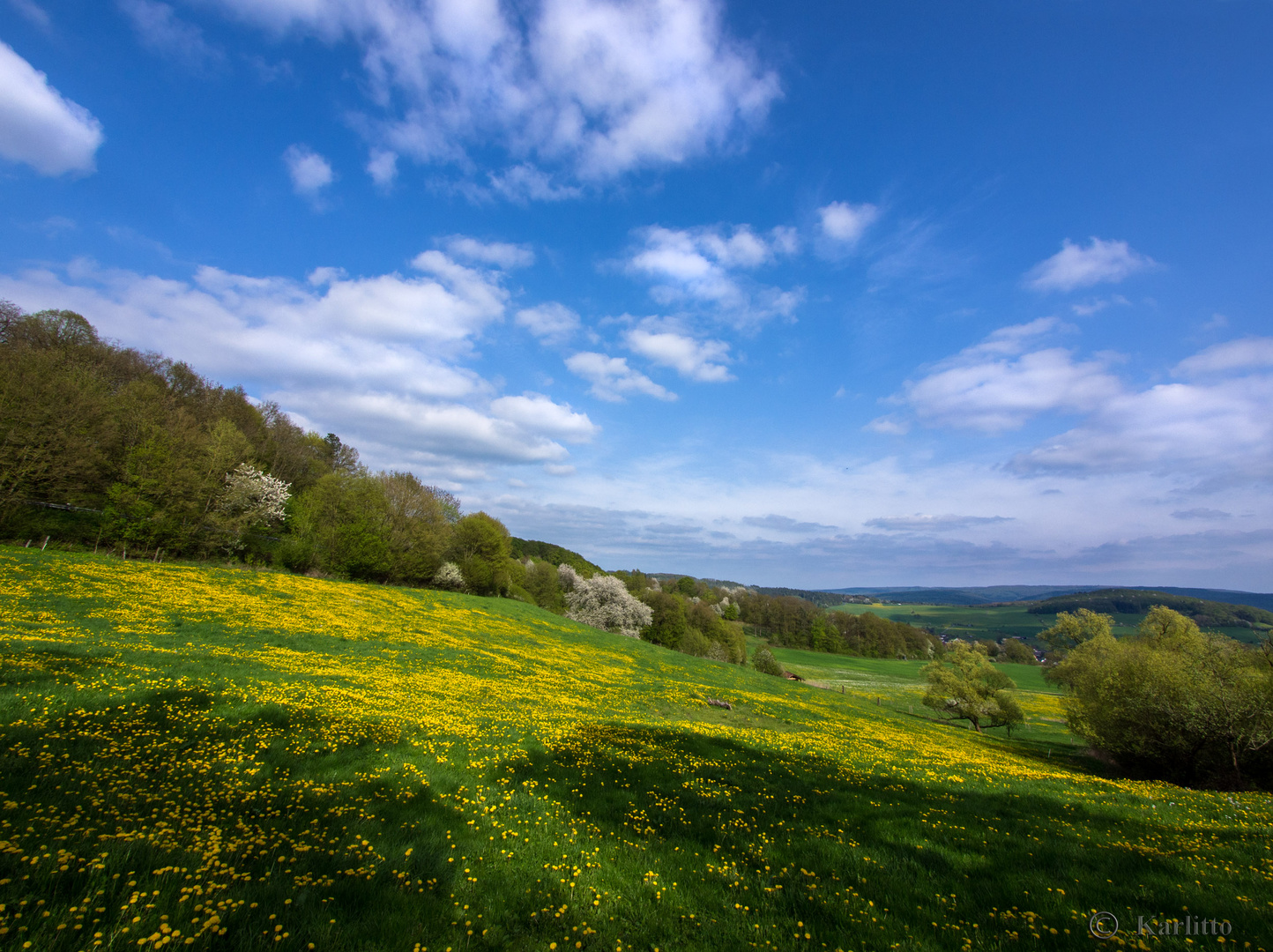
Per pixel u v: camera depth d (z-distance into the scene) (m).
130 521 45.38
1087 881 8.46
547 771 13.51
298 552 59.22
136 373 71.75
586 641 62.09
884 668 116.69
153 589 35.69
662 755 16.55
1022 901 7.78
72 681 14.89
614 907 7.16
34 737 10.52
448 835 8.98
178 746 11.74
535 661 41.25
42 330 63.22
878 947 6.52
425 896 6.83
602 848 9.20
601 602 99.88
